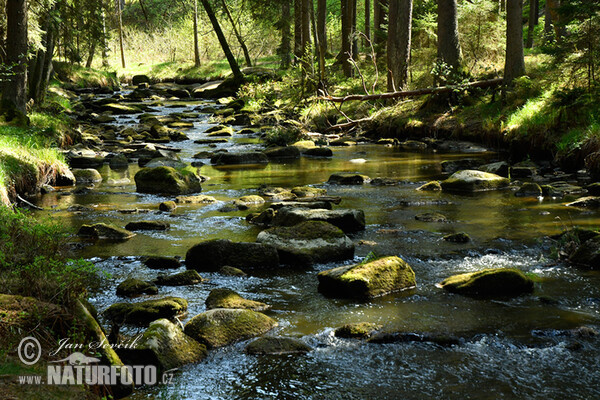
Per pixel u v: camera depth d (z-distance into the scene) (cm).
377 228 890
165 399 420
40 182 1228
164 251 783
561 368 462
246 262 724
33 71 2203
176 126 2409
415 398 422
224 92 3628
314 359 483
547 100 1583
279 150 1712
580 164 1335
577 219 908
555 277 668
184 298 617
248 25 4588
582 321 547
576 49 1513
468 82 1942
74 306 434
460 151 1731
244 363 477
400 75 2244
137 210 1028
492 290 623
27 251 565
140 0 1279
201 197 1112
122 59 5059
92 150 1786
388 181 1268
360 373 460
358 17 4500
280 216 892
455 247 786
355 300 611
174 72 4734
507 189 1180
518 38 1770
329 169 1484
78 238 850
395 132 2062
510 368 464
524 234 839
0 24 1912
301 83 2561
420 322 550
